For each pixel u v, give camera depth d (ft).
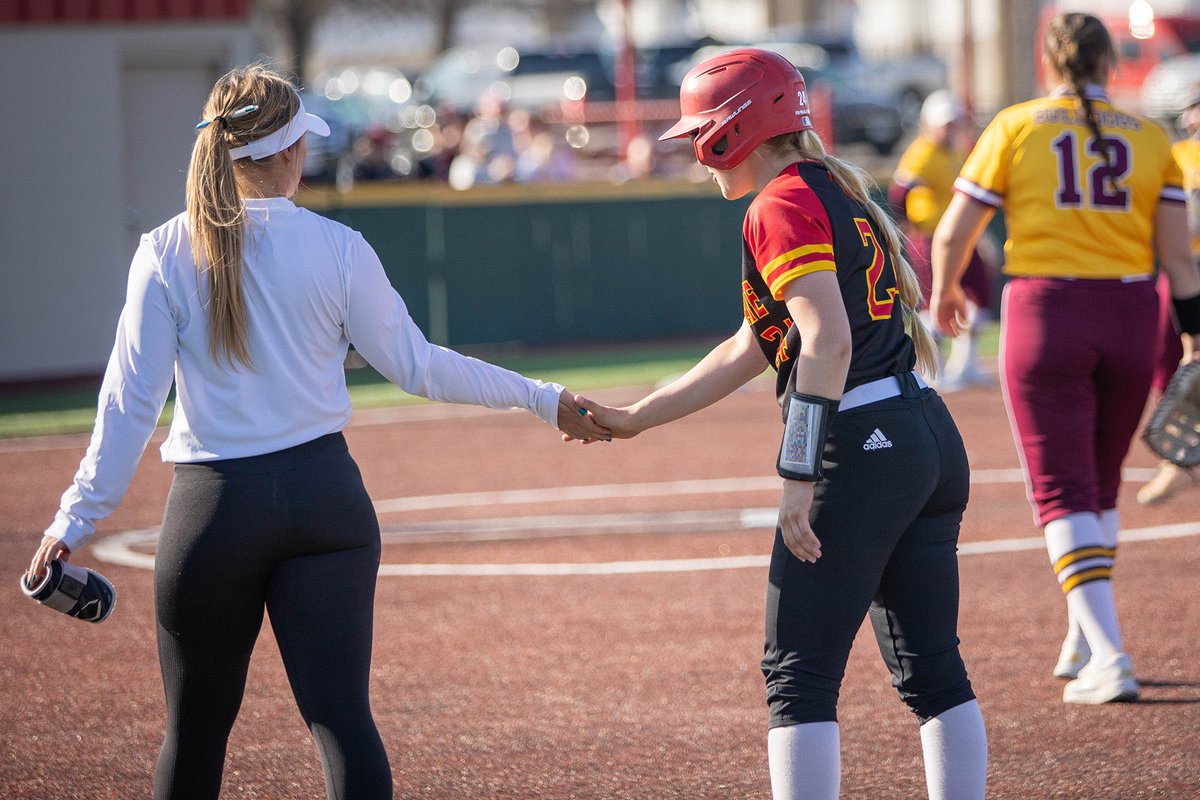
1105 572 68.39
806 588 45.88
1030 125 68.80
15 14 197.88
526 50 385.29
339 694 43.91
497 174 246.68
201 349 43.93
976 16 510.58
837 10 605.31
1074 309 67.36
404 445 153.38
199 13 210.18
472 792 59.47
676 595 91.86
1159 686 70.54
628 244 240.32
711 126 47.62
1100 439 70.23
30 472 139.74
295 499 43.62
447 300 225.35
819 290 44.27
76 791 60.08
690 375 51.78
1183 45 399.03
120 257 207.82
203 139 44.47
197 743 45.47
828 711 45.93
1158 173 68.18
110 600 46.68
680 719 68.23
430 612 88.89
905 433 45.96
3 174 199.11
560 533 110.93
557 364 214.90
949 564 48.21
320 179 286.87
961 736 47.55
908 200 171.12
